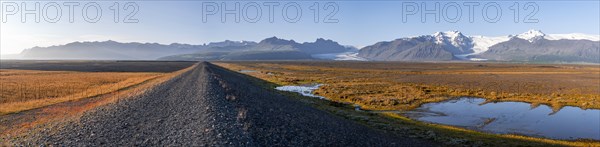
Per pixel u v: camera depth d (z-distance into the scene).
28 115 39.53
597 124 43.50
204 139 22.02
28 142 23.92
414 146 29.14
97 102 46.66
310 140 25.56
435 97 66.94
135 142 22.70
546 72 167.25
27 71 147.62
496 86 91.00
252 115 30.41
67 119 32.06
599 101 62.31
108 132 25.45
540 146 31.11
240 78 103.69
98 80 97.25
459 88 84.81
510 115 49.56
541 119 46.81
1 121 36.06
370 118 43.44
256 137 23.95
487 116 48.75
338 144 25.84
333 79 113.94
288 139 24.89
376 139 29.64
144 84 78.62
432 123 42.88
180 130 25.11
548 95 71.94
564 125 42.94
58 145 22.66
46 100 52.78
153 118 30.25
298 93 73.25
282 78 117.00
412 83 98.62
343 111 48.34
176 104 38.19
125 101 42.56
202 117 28.44
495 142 32.00
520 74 145.62
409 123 41.84
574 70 198.25
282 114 34.81
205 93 44.56
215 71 115.00
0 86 72.69
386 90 78.12
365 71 173.38
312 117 36.03
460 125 42.62
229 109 32.56
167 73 139.25
